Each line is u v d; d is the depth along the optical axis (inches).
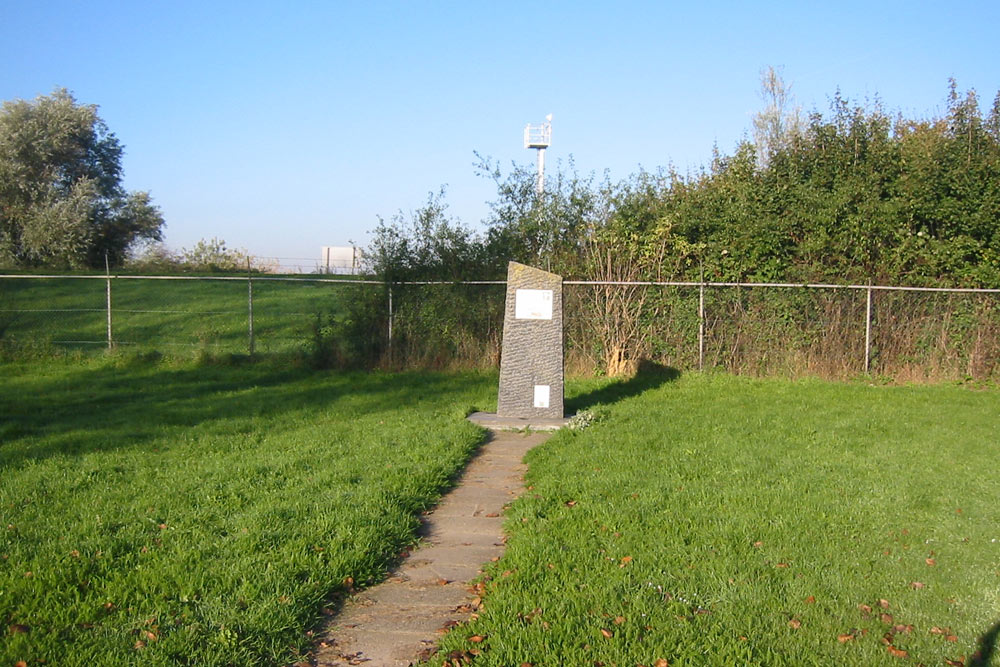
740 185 606.5
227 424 362.9
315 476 262.1
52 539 201.9
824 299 556.4
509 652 147.8
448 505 251.1
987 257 566.9
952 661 148.3
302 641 155.1
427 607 173.9
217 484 253.3
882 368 556.4
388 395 460.8
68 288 1020.5
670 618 161.0
